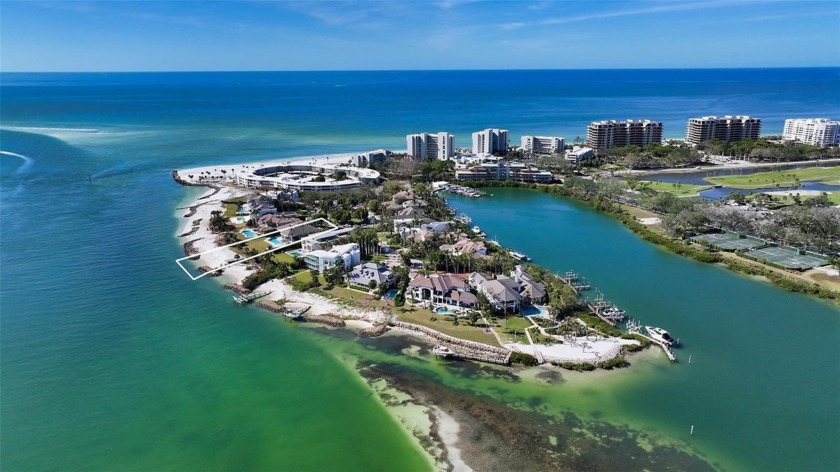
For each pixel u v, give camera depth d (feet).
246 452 231.30
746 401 264.72
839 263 419.95
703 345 318.45
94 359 302.86
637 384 278.67
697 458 226.17
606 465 221.87
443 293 367.45
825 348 315.37
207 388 277.44
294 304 375.25
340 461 225.76
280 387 278.87
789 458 226.38
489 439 238.07
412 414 256.52
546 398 267.18
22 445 234.38
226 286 407.44
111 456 228.84
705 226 553.64
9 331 330.95
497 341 318.24
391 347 318.65
